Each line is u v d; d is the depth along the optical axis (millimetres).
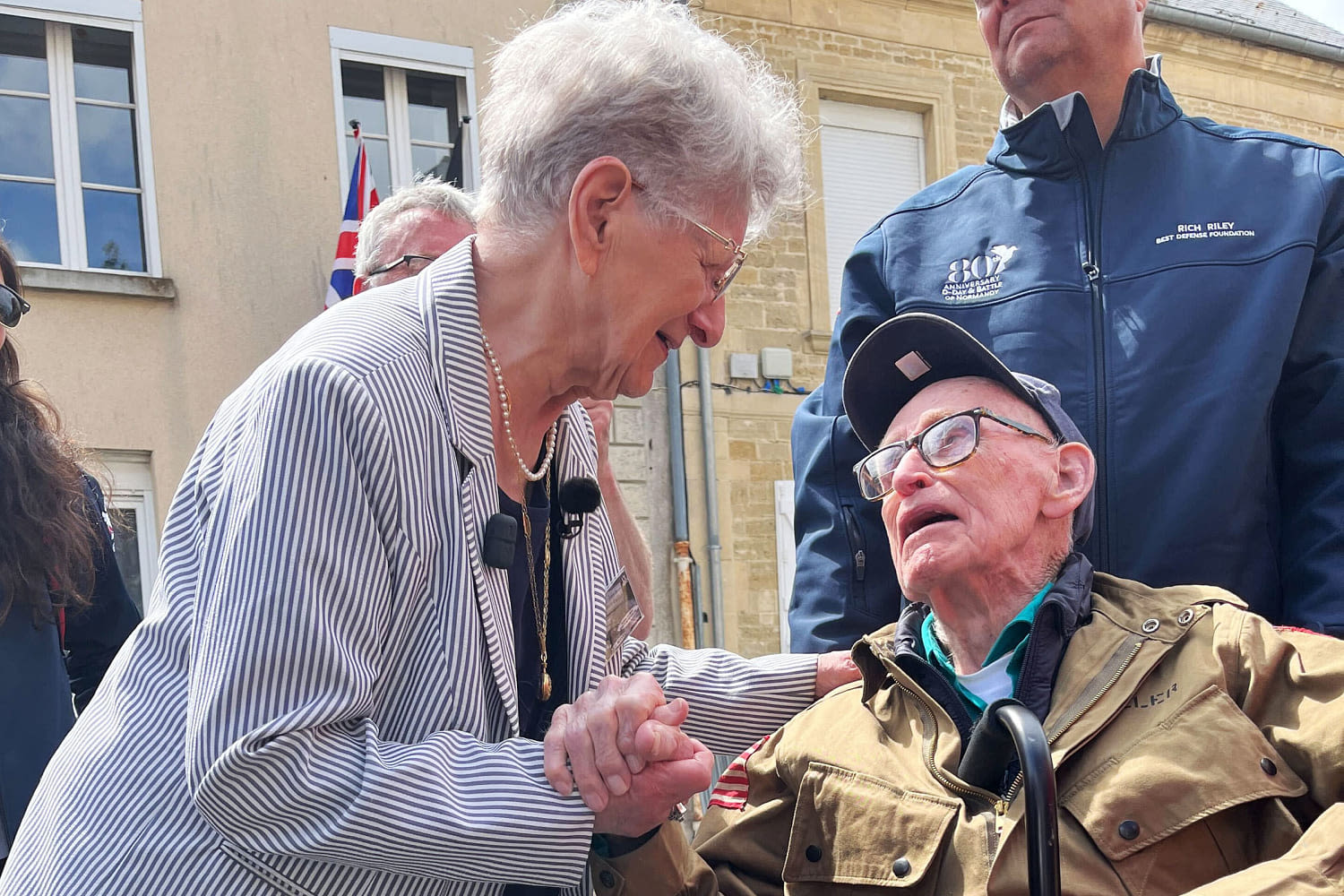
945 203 2740
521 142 1734
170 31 9617
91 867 1574
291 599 1509
